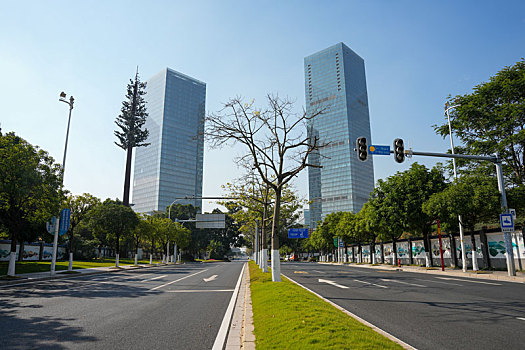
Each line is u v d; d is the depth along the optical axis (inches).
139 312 369.4
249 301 434.3
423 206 1047.0
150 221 1820.9
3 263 1280.8
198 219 1846.7
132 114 2378.2
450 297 466.3
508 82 1016.9
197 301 454.0
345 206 4500.5
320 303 358.3
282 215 1273.4
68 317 340.2
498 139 1088.2
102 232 1459.2
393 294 506.3
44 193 830.5
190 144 5324.8
